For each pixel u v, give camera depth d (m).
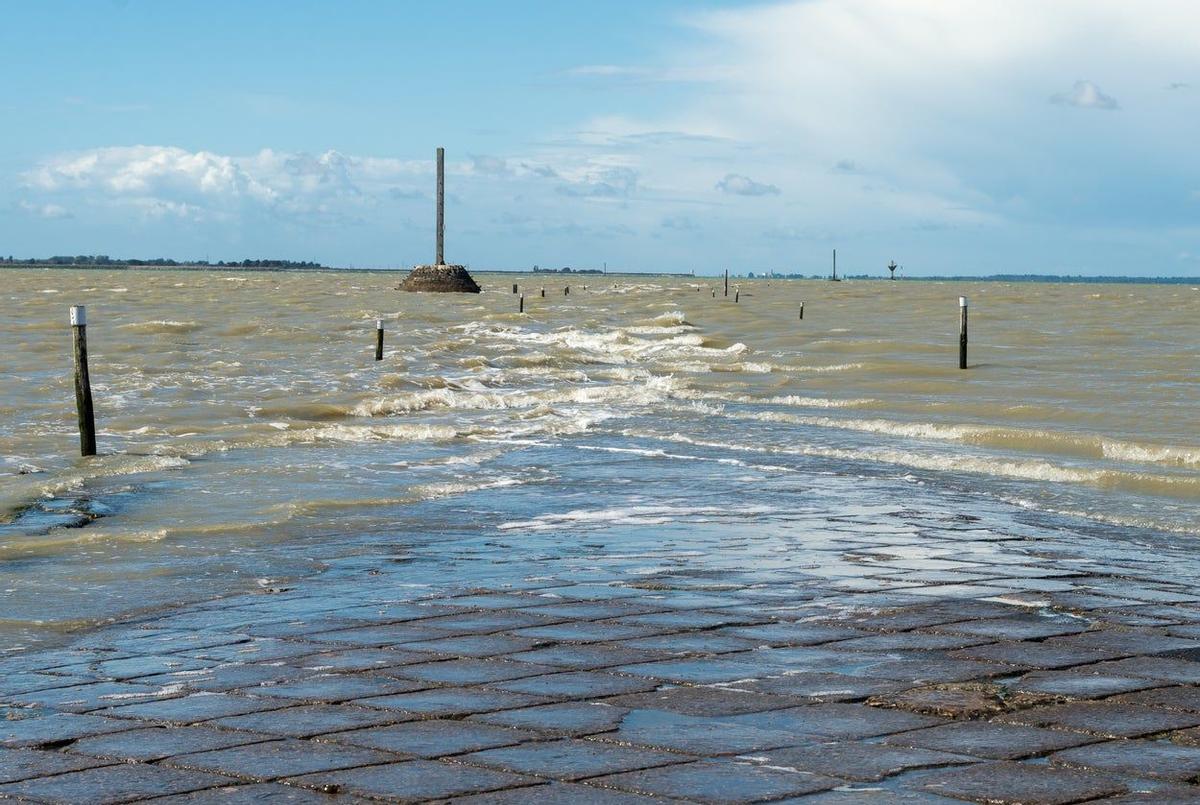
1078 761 5.20
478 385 27.23
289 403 22.77
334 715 6.02
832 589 9.02
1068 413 20.33
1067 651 7.14
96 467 15.72
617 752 5.39
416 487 14.26
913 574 9.57
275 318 51.50
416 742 5.57
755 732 5.65
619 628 7.87
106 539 11.18
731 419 21.47
